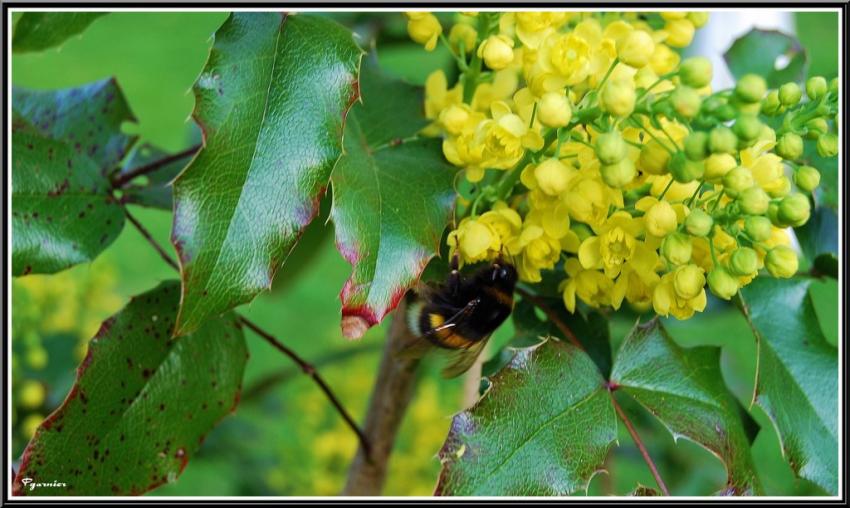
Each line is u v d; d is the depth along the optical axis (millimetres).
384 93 328
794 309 324
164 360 316
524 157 305
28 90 336
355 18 400
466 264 332
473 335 328
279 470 550
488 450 292
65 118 337
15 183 318
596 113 291
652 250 298
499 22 312
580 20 321
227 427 538
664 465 483
